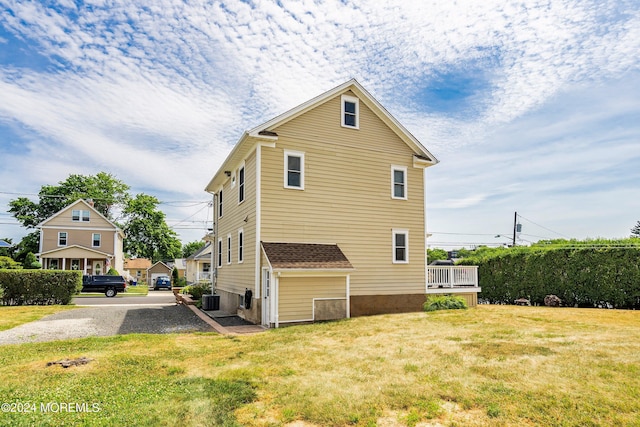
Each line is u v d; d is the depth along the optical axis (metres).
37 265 36.44
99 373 6.54
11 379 6.16
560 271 18.20
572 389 5.45
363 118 15.16
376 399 5.26
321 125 14.26
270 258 11.98
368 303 14.38
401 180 15.80
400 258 15.41
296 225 13.38
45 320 13.26
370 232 14.73
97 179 52.50
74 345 8.87
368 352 7.91
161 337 9.95
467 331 9.98
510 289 20.23
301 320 12.27
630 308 15.95
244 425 4.55
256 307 12.55
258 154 13.09
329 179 14.19
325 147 14.25
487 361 6.96
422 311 15.31
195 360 7.50
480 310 15.02
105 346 8.77
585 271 17.31
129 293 33.53
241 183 15.49
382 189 15.20
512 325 10.85
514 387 5.58
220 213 19.92
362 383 5.93
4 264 33.44
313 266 12.23
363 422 4.60
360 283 14.31
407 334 9.72
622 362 6.71
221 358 7.65
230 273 16.59
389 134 15.63
